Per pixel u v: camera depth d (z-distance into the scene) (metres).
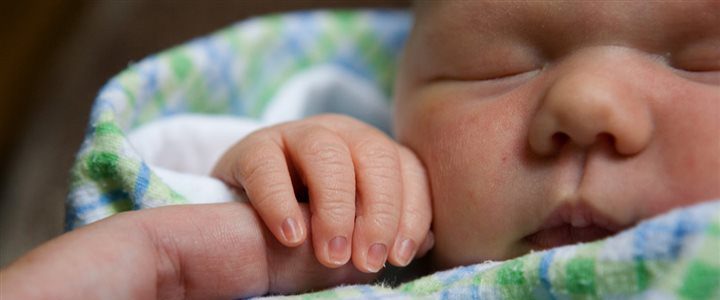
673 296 0.18
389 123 0.35
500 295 0.20
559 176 0.21
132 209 0.23
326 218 0.21
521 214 0.21
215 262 0.21
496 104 0.22
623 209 0.20
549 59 0.22
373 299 0.21
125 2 0.46
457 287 0.21
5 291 0.18
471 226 0.22
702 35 0.21
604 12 0.21
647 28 0.21
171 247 0.20
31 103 0.43
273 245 0.21
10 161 0.42
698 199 0.20
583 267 0.19
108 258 0.19
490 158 0.22
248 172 0.22
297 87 0.33
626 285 0.18
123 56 0.45
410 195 0.23
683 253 0.18
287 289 0.22
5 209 0.41
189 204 0.21
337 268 0.22
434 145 0.23
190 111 0.30
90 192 0.23
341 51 0.35
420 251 0.23
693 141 0.20
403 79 0.26
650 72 0.21
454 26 0.23
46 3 0.42
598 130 0.20
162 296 0.21
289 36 0.34
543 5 0.22
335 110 0.34
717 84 0.21
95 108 0.25
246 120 0.30
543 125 0.21
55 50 0.44
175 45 0.45
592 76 0.21
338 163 0.21
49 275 0.19
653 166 0.20
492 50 0.23
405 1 0.46
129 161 0.23
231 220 0.21
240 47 0.32
